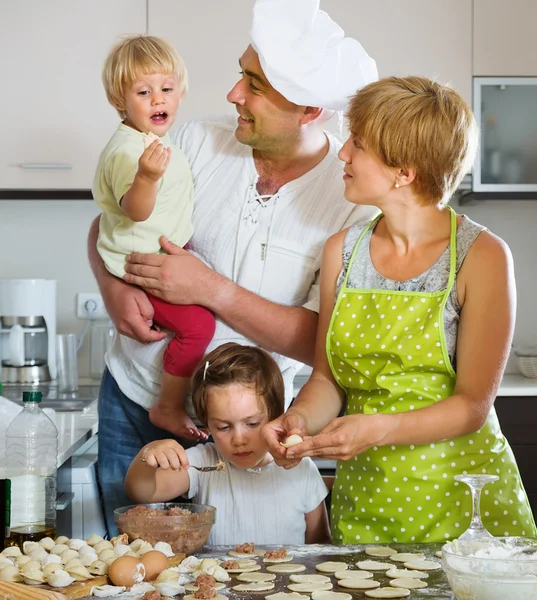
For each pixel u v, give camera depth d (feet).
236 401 5.58
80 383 11.00
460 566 3.66
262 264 6.07
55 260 11.70
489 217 11.75
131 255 6.13
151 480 5.61
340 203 6.06
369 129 4.97
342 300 5.32
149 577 4.21
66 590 3.95
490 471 5.17
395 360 5.09
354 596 3.93
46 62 10.42
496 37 10.50
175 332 6.11
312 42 5.60
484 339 4.89
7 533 4.66
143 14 10.39
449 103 4.98
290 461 4.78
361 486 5.23
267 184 6.14
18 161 10.48
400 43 10.45
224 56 10.39
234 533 5.79
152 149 5.66
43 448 5.09
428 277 5.10
